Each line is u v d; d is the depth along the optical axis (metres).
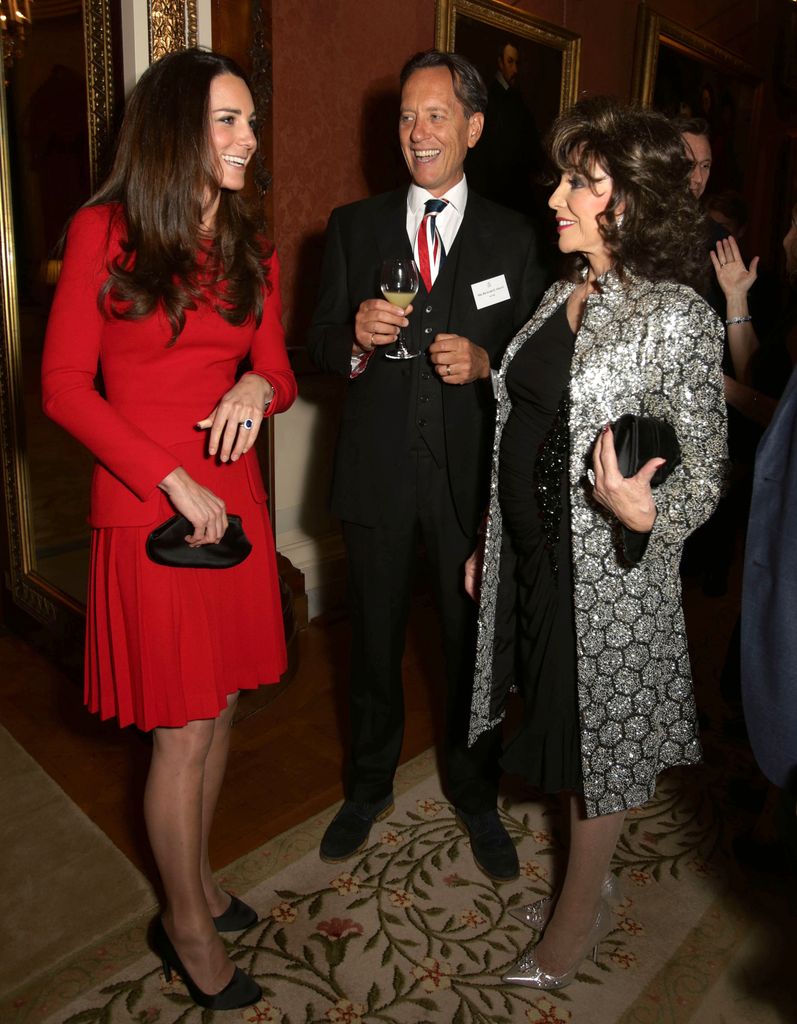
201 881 1.79
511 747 1.76
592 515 1.56
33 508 3.30
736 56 5.50
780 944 2.03
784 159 6.36
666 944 2.02
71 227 1.53
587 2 4.31
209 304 1.58
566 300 1.71
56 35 2.60
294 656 3.28
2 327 3.12
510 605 1.88
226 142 1.52
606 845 1.74
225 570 1.69
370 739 2.32
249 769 2.68
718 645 3.58
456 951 1.97
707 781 2.68
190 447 1.61
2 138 2.87
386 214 2.17
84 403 1.49
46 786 2.56
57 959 1.92
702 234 1.52
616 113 1.50
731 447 2.92
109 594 1.62
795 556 1.21
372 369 2.14
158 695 1.60
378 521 2.13
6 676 3.21
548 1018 1.80
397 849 2.32
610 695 1.60
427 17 3.63
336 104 3.41
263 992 1.84
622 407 1.52
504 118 3.91
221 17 2.57
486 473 2.12
